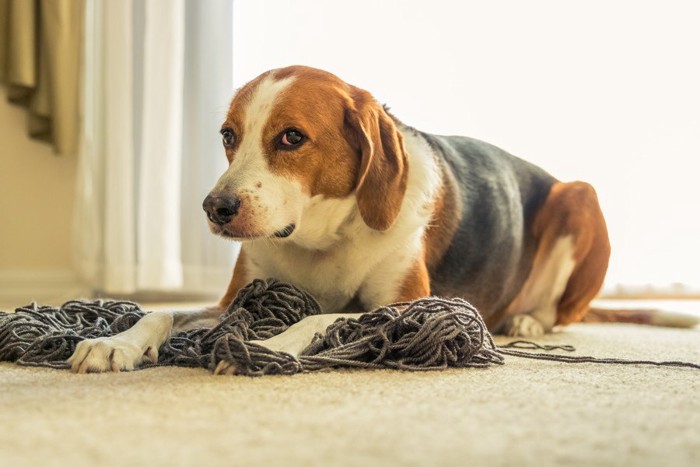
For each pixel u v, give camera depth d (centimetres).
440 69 416
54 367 169
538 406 132
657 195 430
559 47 420
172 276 419
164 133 419
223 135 201
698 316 311
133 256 421
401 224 206
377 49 414
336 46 414
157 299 428
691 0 425
